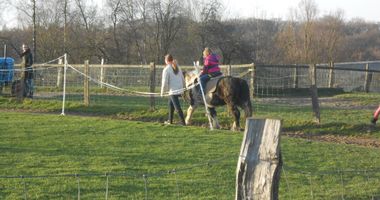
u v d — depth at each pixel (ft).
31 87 74.79
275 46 192.75
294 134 54.90
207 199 29.60
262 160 19.08
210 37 169.48
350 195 31.78
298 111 68.39
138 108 65.36
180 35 182.09
